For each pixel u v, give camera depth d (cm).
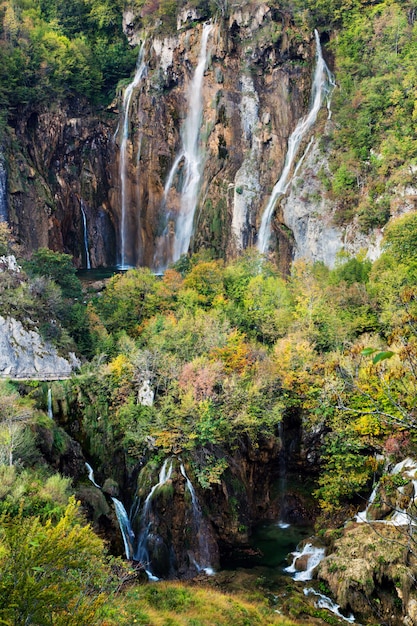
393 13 8538
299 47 8744
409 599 3422
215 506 4425
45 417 4206
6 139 8331
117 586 2677
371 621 3472
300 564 4041
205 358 4841
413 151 7206
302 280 6662
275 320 5722
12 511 2895
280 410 4775
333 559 3772
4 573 1614
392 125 7675
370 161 7619
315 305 5734
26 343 4841
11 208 8150
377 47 8412
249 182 8588
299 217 7762
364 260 6938
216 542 4294
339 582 3622
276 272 7256
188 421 4375
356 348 1686
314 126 8369
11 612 1562
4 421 3788
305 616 3512
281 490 4891
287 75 8744
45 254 6150
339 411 4541
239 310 5934
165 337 5216
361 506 4369
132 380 4716
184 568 4138
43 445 3994
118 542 4075
